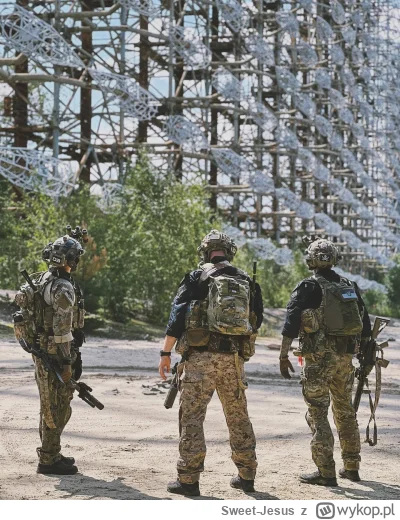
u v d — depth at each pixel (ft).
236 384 34.99
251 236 338.54
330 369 38.24
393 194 474.90
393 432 53.88
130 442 47.29
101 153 281.95
